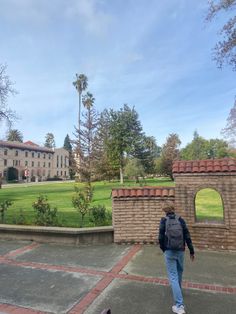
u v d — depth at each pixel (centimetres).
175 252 516
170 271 513
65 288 589
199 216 1366
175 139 5650
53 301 533
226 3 1552
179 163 923
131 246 912
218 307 507
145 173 5712
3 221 1141
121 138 5097
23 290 581
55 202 2033
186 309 500
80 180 2006
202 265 726
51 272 682
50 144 13462
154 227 932
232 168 843
